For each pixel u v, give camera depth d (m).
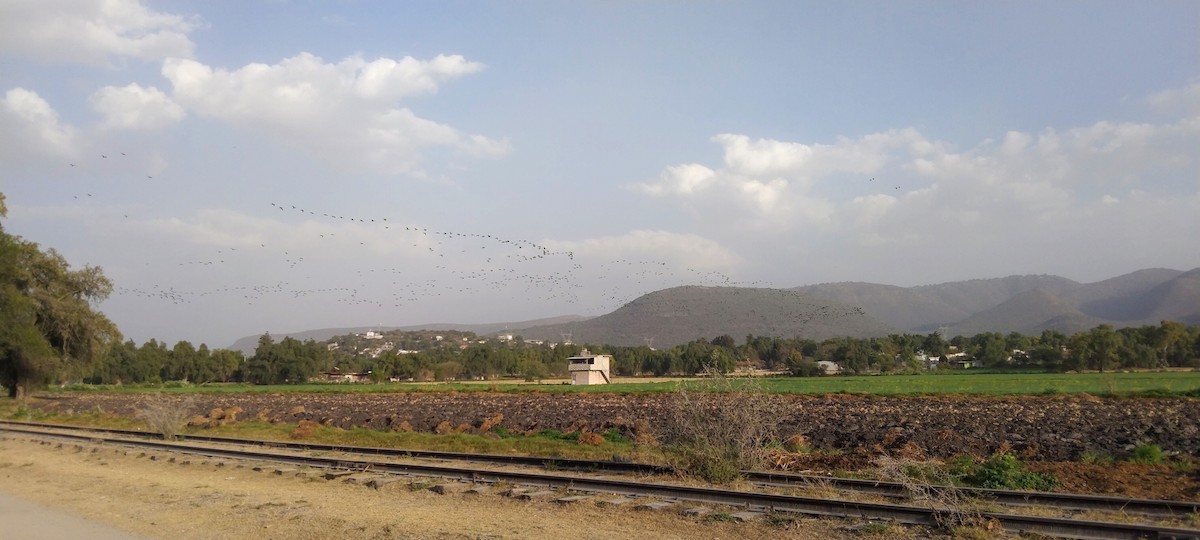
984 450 28.73
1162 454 24.69
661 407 54.56
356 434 38.38
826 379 100.75
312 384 132.25
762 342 145.38
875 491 19.11
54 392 109.50
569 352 171.12
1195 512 15.64
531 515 17.22
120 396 93.00
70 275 78.62
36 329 65.19
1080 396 57.19
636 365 152.00
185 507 18.89
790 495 18.77
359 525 16.22
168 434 38.16
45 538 15.78
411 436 37.16
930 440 31.02
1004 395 60.38
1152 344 135.38
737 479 21.58
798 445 29.70
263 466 26.09
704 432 23.59
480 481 21.86
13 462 29.44
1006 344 154.38
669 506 17.44
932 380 93.19
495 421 44.59
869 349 131.75
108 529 16.59
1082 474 21.58
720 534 15.13
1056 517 15.74
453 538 14.95
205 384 148.50
